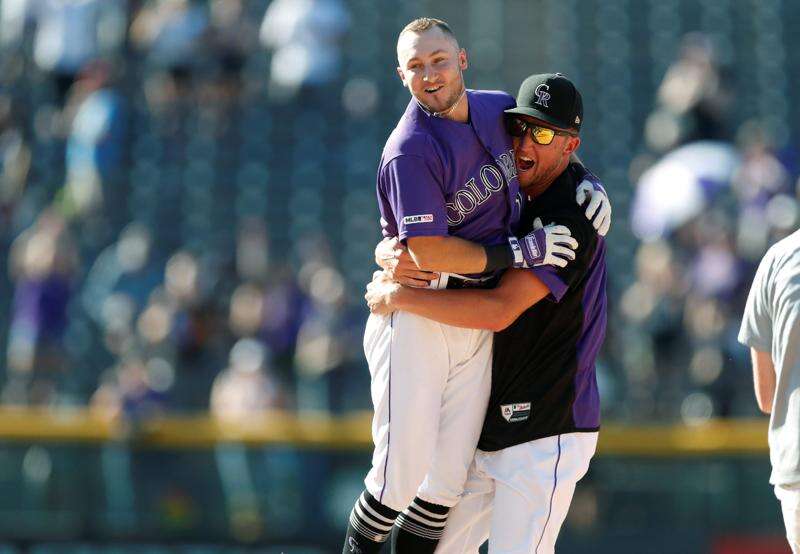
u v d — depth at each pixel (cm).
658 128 4597
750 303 1474
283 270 3800
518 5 5766
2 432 3322
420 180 1355
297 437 3262
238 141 5044
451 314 1384
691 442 3206
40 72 5162
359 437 3256
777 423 1417
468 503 1510
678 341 3688
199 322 3781
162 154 4953
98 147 4675
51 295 3919
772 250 1443
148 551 3281
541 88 1405
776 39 5638
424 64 1353
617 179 4922
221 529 3266
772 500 3188
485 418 1466
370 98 5212
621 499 3206
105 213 4669
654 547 3184
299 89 5144
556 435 1451
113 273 4103
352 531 1474
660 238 3862
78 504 3300
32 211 4722
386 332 1438
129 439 3291
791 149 4775
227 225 4762
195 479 3284
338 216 4828
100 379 4031
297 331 3719
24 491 3309
